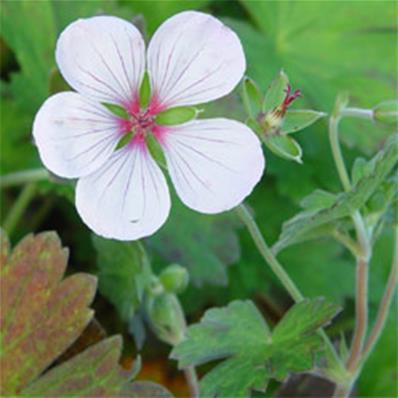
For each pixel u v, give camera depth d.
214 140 0.18
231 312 0.21
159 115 0.18
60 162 0.17
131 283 0.22
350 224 0.21
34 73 0.26
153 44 0.18
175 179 0.18
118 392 0.19
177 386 0.26
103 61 0.17
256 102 0.18
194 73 0.18
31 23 0.26
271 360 0.20
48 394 0.19
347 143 0.26
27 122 0.26
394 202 0.21
